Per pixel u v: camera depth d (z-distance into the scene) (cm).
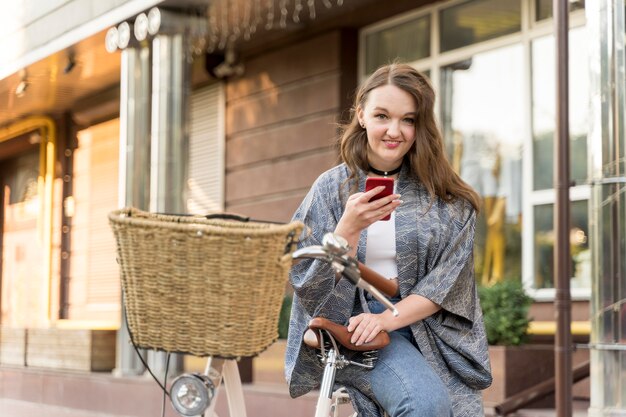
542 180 839
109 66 1199
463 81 913
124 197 986
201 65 1147
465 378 321
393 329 306
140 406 941
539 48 848
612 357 534
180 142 948
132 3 964
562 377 523
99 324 1412
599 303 545
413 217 325
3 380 1245
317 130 1034
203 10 951
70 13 1081
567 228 533
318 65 1034
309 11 993
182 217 300
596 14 555
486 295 717
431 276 315
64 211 1527
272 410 780
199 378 275
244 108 1138
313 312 318
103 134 1441
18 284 1694
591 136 555
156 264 259
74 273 1500
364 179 332
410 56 966
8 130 1622
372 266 325
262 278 258
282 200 1079
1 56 1258
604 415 533
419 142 323
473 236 327
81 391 1054
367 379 306
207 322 258
